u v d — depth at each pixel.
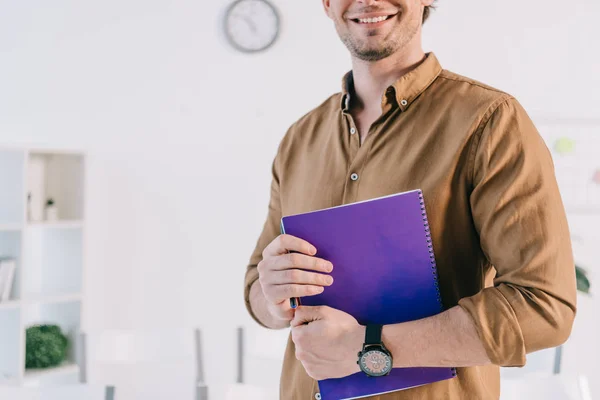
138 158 3.90
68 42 3.79
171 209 3.92
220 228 3.93
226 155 3.93
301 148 1.29
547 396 2.03
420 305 0.99
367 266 1.00
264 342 2.94
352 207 1.00
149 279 3.92
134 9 3.87
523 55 3.78
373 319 1.00
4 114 3.65
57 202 3.75
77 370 3.57
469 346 0.91
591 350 3.83
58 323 3.74
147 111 3.90
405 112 1.10
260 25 3.87
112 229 3.89
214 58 3.91
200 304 3.94
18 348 3.34
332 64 3.85
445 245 1.03
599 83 3.77
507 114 1.00
